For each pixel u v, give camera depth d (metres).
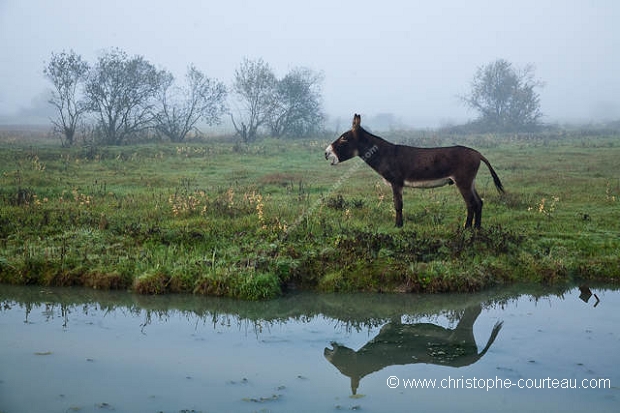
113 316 7.38
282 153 28.89
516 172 20.78
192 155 26.66
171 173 19.84
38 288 8.26
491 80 56.12
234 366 5.81
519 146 34.16
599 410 4.84
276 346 6.44
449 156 10.52
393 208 12.58
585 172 20.62
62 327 6.91
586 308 7.74
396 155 10.73
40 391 5.12
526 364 5.88
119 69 32.53
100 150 25.42
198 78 36.25
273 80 39.25
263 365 5.86
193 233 9.76
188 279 8.18
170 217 11.54
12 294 8.09
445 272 8.38
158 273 8.22
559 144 35.12
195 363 5.86
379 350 6.38
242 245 9.37
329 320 7.48
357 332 6.98
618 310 7.64
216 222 10.88
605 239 10.23
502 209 12.89
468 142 37.59
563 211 12.84
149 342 6.46
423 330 7.04
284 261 8.52
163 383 5.35
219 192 14.83
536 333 6.81
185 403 4.93
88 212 11.45
